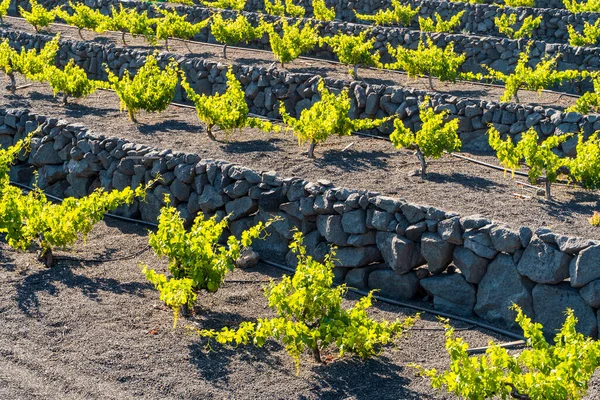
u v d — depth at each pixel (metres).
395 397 5.91
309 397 5.90
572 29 16.53
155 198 9.45
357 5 21.17
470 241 7.37
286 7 21.25
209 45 17.86
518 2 20.42
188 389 5.94
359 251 7.99
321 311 6.32
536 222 8.25
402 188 9.30
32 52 13.75
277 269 8.35
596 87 12.34
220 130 11.64
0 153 9.43
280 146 10.94
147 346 6.54
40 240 8.14
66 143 10.47
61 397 5.77
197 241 7.14
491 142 9.57
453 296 7.48
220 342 6.45
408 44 16.33
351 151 10.87
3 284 7.66
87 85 12.88
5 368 6.16
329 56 16.62
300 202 8.40
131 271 8.14
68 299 7.38
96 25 18.61
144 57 14.98
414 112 11.77
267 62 16.02
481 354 6.64
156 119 12.19
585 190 9.41
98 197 8.37
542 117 11.03
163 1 22.12
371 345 6.33
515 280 7.16
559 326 6.91
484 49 15.59
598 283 6.74
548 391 5.00
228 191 8.89
